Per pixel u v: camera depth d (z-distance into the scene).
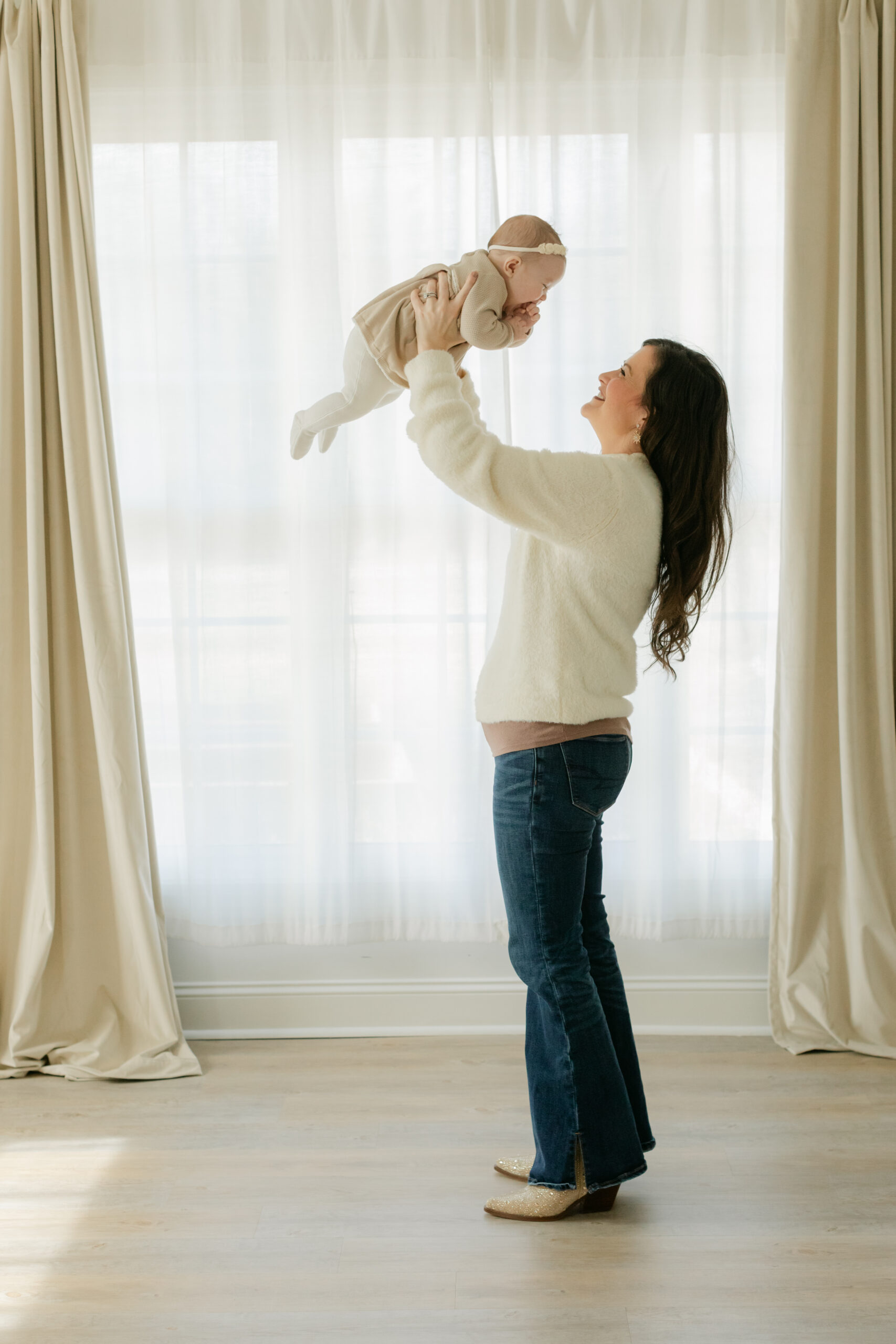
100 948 2.78
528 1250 1.92
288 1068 2.71
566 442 2.74
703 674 2.80
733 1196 2.09
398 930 2.85
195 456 2.74
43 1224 2.03
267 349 2.74
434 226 2.71
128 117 2.74
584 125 2.68
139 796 2.73
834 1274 1.85
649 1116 2.41
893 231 2.66
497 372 2.68
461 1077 2.64
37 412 2.66
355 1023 2.91
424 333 1.78
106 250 2.77
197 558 2.77
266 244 2.72
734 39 2.67
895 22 2.60
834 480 2.72
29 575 2.68
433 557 2.79
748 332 2.75
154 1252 1.93
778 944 2.79
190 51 2.69
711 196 2.68
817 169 2.65
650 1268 1.87
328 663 2.79
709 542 1.90
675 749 2.78
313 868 2.83
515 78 2.67
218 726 2.81
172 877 2.89
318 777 2.81
